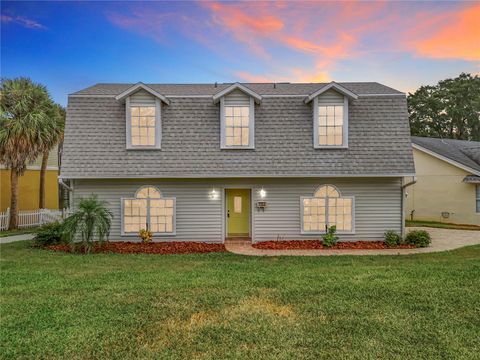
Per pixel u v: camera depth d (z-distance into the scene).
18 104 17.73
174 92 14.70
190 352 4.80
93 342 5.07
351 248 12.85
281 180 13.81
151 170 13.05
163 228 13.76
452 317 5.87
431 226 19.39
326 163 13.28
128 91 13.17
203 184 13.75
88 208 12.05
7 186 22.16
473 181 19.73
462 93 43.88
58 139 19.59
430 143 23.28
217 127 13.79
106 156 13.12
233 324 5.66
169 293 7.19
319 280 8.09
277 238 13.82
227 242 13.89
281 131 13.74
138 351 4.82
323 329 5.46
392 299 6.73
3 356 4.70
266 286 7.64
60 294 7.17
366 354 4.69
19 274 8.80
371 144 13.52
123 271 9.15
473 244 13.75
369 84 16.62
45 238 13.33
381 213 13.80
